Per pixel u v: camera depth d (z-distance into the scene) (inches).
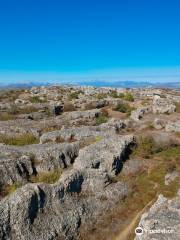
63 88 5595.5
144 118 2436.0
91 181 1320.1
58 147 1545.3
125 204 1304.1
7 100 4121.6
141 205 1301.7
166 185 1390.3
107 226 1190.3
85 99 3774.6
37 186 1138.7
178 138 1904.5
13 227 1047.0
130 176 1483.8
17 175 1331.2
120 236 1143.0
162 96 4069.9
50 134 1820.9
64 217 1143.0
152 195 1349.7
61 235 1102.4
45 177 1366.9
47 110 2967.5
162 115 2556.6
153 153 1699.1
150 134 1941.4
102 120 2511.1
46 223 1101.1
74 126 2269.9
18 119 2568.9
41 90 5270.7
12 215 1054.4
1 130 1980.8
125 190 1366.9
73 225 1142.3
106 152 1496.1
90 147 1552.7
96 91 4985.2
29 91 5177.2
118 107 3112.7
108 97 4131.4
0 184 1278.3
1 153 1453.0
